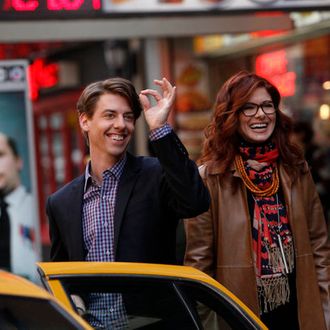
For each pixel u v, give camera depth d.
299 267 6.73
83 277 5.02
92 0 10.59
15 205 12.80
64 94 23.89
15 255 12.80
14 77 12.68
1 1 10.39
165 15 10.85
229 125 6.75
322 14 15.55
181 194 5.79
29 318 4.04
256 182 6.77
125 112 6.10
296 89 17.86
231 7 11.01
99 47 21.30
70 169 24.59
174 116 18.00
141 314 5.10
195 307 5.27
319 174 14.39
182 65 17.97
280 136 6.89
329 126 17.23
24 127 12.73
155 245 6.08
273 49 18.12
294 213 6.78
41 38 10.69
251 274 6.65
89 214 6.11
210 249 6.77
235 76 6.86
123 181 6.11
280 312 6.72
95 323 4.97
